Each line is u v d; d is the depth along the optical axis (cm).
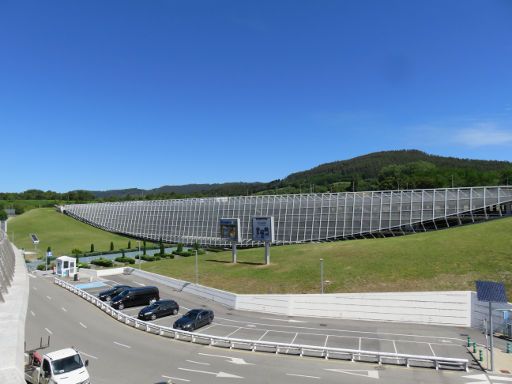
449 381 2589
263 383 2552
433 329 3928
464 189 7800
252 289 5356
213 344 3425
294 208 9944
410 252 5622
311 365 2898
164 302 4547
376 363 2941
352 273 5241
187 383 2552
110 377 2648
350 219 8950
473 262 4884
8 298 2667
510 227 5847
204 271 6556
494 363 2934
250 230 10631
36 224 15788
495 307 3850
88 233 14825
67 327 3962
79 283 6744
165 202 13550
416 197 8250
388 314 4288
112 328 3959
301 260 6300
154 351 3225
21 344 1812
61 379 2192
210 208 11931
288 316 4572
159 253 9619
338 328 4009
